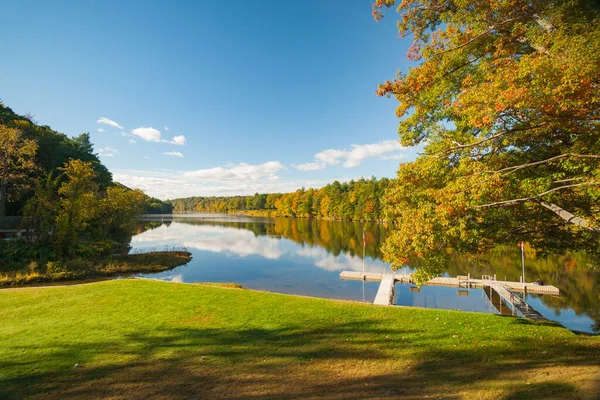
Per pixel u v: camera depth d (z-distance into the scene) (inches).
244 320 449.1
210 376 287.3
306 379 278.8
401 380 271.0
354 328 416.8
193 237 2455.7
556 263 1325.0
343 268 1282.0
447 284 1019.3
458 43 359.3
